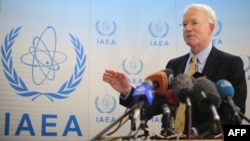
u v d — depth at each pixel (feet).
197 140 4.79
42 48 13.58
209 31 8.09
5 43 13.44
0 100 13.15
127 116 5.53
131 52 13.78
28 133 13.15
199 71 7.96
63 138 13.24
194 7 8.12
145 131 5.24
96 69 13.64
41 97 13.35
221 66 7.71
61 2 13.94
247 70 13.65
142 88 5.09
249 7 14.14
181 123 6.34
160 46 13.85
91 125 13.37
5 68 13.32
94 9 13.99
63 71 13.56
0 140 13.00
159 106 5.95
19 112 13.20
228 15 14.05
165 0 14.15
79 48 13.71
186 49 13.85
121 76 7.18
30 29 13.66
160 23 13.99
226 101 5.44
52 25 13.76
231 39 13.89
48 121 13.26
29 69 13.43
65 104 13.41
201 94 5.12
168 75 5.92
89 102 13.47
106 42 13.82
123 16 13.99
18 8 13.73
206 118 6.57
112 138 5.04
